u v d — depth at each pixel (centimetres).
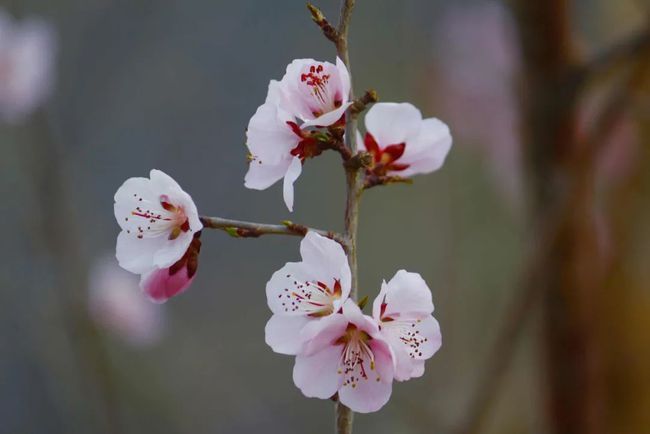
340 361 64
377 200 201
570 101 84
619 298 100
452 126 142
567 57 84
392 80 188
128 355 170
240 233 65
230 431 181
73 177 164
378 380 63
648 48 82
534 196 85
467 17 146
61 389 132
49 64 137
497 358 83
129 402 168
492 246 155
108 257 146
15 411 195
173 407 172
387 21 193
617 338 101
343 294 63
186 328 180
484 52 142
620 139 99
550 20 83
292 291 64
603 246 98
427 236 187
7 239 153
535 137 85
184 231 66
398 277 64
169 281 66
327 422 196
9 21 137
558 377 85
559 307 84
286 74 65
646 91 85
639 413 100
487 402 83
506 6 85
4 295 149
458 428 84
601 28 120
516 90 85
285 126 65
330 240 64
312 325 63
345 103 64
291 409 197
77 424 126
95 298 143
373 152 68
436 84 145
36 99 135
